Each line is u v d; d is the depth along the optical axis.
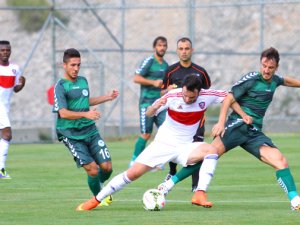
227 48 74.94
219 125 24.23
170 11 78.56
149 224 20.77
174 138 24.14
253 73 24.98
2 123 34.84
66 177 34.94
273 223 20.73
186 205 25.44
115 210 24.05
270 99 25.14
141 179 34.00
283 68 73.00
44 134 59.81
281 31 73.88
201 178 24.06
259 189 30.31
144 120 38.75
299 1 52.09
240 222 20.94
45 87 79.44
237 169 37.78
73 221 21.53
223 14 76.19
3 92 35.25
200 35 75.81
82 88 25.50
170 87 24.61
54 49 56.03
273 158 24.56
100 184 25.58
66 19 81.12
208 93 24.08
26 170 38.00
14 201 26.61
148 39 77.88
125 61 76.62
